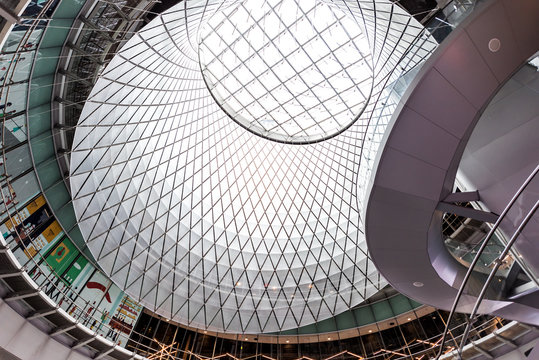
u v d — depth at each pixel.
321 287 25.72
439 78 8.57
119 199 21.64
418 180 9.63
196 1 16.94
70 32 13.18
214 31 23.86
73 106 16.41
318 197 27.16
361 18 17.78
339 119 26.73
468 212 9.67
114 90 17.91
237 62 25.89
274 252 26.78
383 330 27.50
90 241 20.06
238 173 27.38
